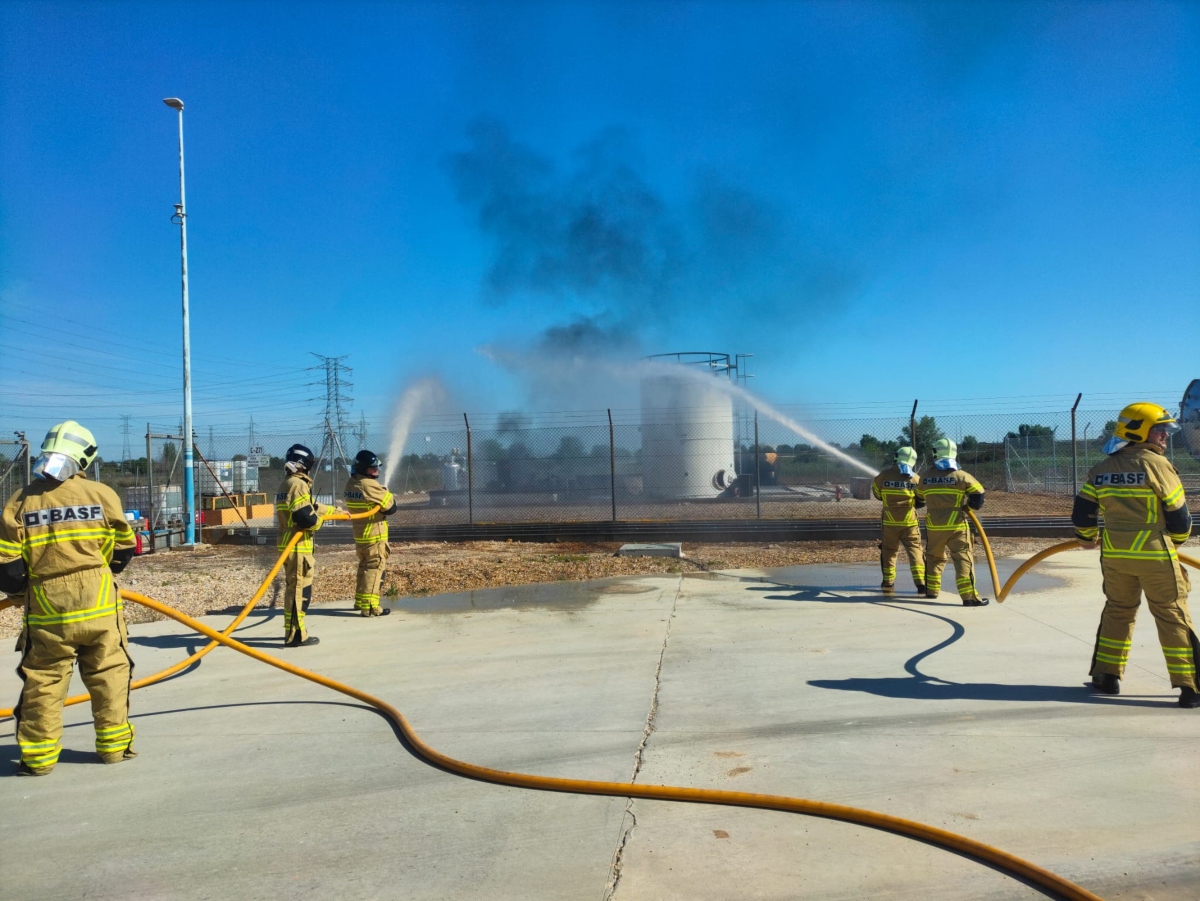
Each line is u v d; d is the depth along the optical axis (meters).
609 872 3.04
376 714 5.10
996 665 5.78
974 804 3.52
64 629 4.15
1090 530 5.25
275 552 14.79
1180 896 2.79
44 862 3.26
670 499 23.83
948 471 8.02
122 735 4.37
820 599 8.41
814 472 28.52
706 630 7.07
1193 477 22.66
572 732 4.59
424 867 3.12
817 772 3.91
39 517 4.14
